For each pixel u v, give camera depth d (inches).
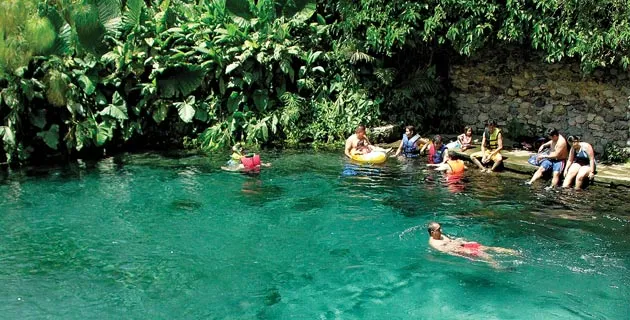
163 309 267.4
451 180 482.6
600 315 258.1
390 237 351.9
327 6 690.2
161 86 626.2
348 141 574.6
